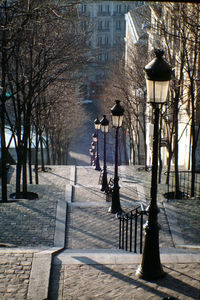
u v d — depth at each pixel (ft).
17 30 40.11
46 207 50.55
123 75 109.50
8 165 86.99
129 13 191.62
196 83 60.13
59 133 126.00
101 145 204.03
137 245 40.01
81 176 86.94
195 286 25.96
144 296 24.86
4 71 49.57
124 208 53.93
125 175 80.84
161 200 58.29
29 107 57.88
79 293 25.29
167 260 29.58
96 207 52.95
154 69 24.04
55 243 39.83
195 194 61.46
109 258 30.09
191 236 42.14
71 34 62.95
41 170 90.27
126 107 111.04
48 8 39.68
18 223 44.57
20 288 25.41
